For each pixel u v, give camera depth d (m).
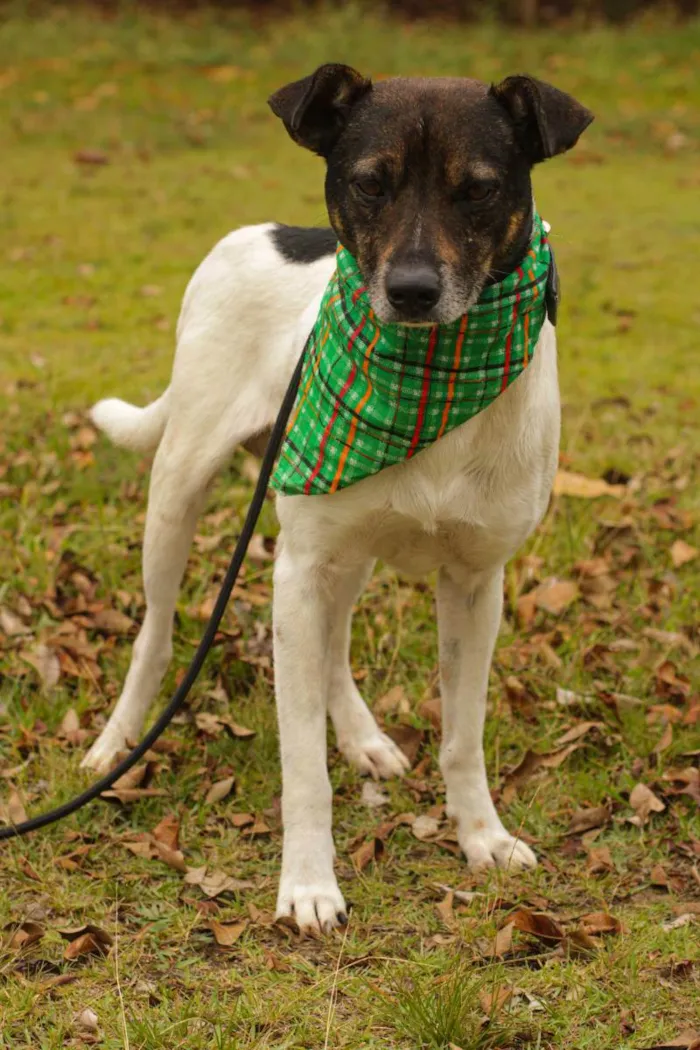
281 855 3.62
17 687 4.34
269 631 4.70
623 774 3.92
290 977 3.06
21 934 3.19
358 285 3.10
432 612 4.77
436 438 3.15
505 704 4.26
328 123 3.11
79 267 9.05
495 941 3.14
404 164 2.90
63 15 16.28
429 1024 2.84
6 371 6.93
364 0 17.22
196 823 3.74
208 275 3.96
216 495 5.57
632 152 13.04
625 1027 2.90
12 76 14.49
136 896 3.41
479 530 3.31
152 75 14.75
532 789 3.90
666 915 3.35
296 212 10.50
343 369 3.16
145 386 6.69
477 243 2.93
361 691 4.45
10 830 3.48
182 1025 2.85
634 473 5.91
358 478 3.18
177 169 11.99
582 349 7.69
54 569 4.96
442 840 3.68
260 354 3.80
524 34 16.38
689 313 8.39
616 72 15.05
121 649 4.61
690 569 5.12
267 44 15.84
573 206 11.05
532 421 3.25
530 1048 2.85
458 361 3.05
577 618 4.74
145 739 3.53
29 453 5.82
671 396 6.91
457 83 3.00
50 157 12.27
